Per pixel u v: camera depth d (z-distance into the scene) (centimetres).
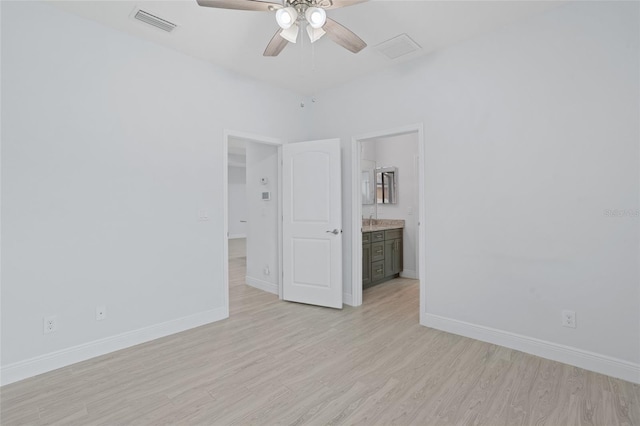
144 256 283
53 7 236
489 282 274
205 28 266
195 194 317
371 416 178
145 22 257
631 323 212
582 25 229
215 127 332
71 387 210
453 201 294
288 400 194
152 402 193
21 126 223
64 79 241
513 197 261
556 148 240
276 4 193
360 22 258
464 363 238
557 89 239
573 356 233
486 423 171
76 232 247
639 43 209
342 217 387
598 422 171
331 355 252
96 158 256
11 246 220
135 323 277
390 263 491
